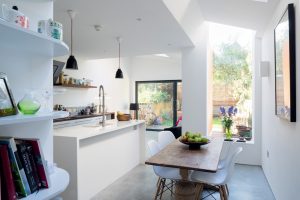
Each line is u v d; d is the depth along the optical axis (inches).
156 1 100.7
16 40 45.1
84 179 124.3
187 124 198.7
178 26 136.3
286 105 91.7
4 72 51.3
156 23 130.8
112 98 326.6
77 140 115.0
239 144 183.9
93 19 124.1
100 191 136.9
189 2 129.7
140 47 195.5
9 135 52.9
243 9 133.0
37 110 50.1
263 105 169.6
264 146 165.0
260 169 174.6
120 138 163.6
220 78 211.9
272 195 129.6
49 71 63.1
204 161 91.6
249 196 128.4
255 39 183.8
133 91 370.9
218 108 213.2
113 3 103.0
